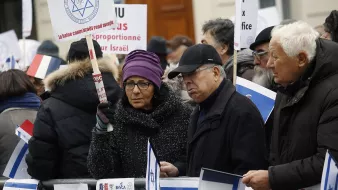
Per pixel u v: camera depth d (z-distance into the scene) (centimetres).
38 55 727
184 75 482
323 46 433
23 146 573
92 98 533
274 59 437
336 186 413
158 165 455
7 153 594
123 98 524
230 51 657
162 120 517
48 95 610
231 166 473
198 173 479
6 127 597
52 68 720
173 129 517
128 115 512
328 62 429
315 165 421
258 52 579
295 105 436
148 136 514
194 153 484
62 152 540
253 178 433
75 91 533
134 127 515
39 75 714
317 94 429
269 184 430
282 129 445
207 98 480
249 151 463
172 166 497
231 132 468
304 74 434
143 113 513
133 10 689
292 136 438
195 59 477
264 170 437
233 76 575
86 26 516
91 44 512
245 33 600
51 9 523
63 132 532
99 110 493
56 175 547
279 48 433
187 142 504
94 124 538
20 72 616
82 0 517
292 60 432
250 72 605
